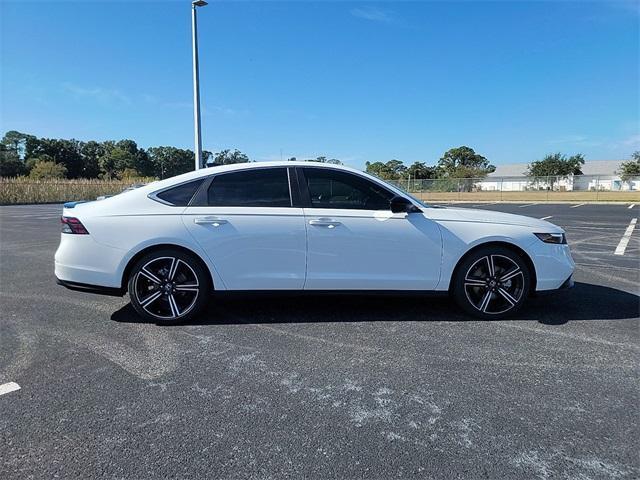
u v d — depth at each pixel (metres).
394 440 2.44
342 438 2.46
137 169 109.00
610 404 2.81
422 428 2.56
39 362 3.46
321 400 2.88
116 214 4.22
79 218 4.25
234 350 3.70
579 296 5.36
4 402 2.84
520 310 4.75
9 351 3.68
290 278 4.25
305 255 4.23
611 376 3.20
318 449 2.36
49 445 2.39
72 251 4.23
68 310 4.84
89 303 5.13
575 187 55.16
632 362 3.44
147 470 2.19
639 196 39.06
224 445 2.40
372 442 2.42
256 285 4.25
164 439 2.45
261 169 4.37
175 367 3.37
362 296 4.37
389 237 4.27
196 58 15.23
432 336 4.00
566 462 2.24
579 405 2.80
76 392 2.98
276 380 3.16
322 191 4.34
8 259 8.07
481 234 4.32
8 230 13.08
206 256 4.20
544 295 4.44
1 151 90.75
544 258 4.37
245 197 4.30
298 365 3.41
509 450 2.34
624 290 5.67
